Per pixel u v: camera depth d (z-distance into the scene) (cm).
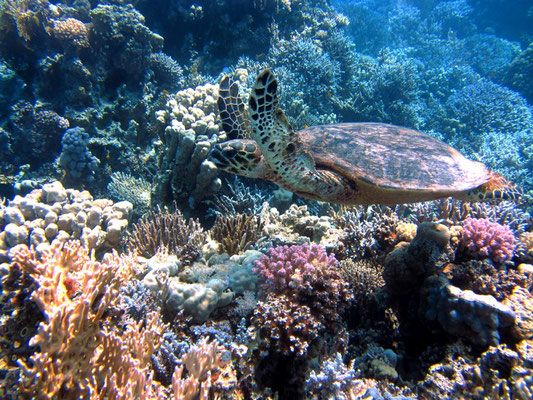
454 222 121
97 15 208
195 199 156
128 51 220
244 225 129
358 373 83
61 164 185
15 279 80
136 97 233
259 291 97
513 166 265
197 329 88
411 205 140
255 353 86
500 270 101
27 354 77
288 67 277
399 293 104
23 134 198
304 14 340
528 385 71
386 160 105
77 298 77
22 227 117
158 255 112
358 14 597
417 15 665
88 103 213
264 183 174
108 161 211
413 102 333
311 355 87
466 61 535
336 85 290
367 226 126
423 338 98
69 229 124
